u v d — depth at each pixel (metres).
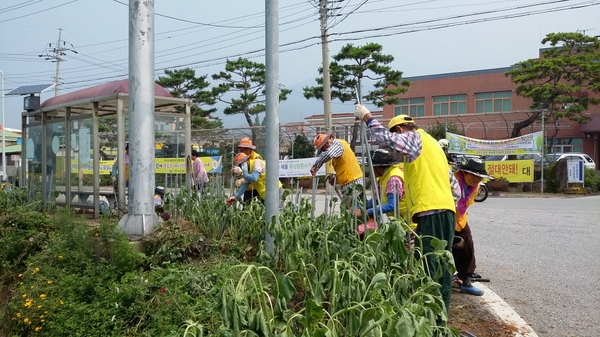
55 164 9.90
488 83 41.09
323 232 4.85
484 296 6.05
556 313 5.57
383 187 5.67
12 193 10.45
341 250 4.41
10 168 26.66
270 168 5.94
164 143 9.55
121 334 4.38
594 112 39.06
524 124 29.52
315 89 30.33
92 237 5.95
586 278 6.84
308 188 21.17
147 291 4.83
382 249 4.16
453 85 42.47
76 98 9.16
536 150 23.16
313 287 4.21
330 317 3.08
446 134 24.09
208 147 25.34
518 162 23.48
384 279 3.30
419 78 43.84
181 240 6.01
